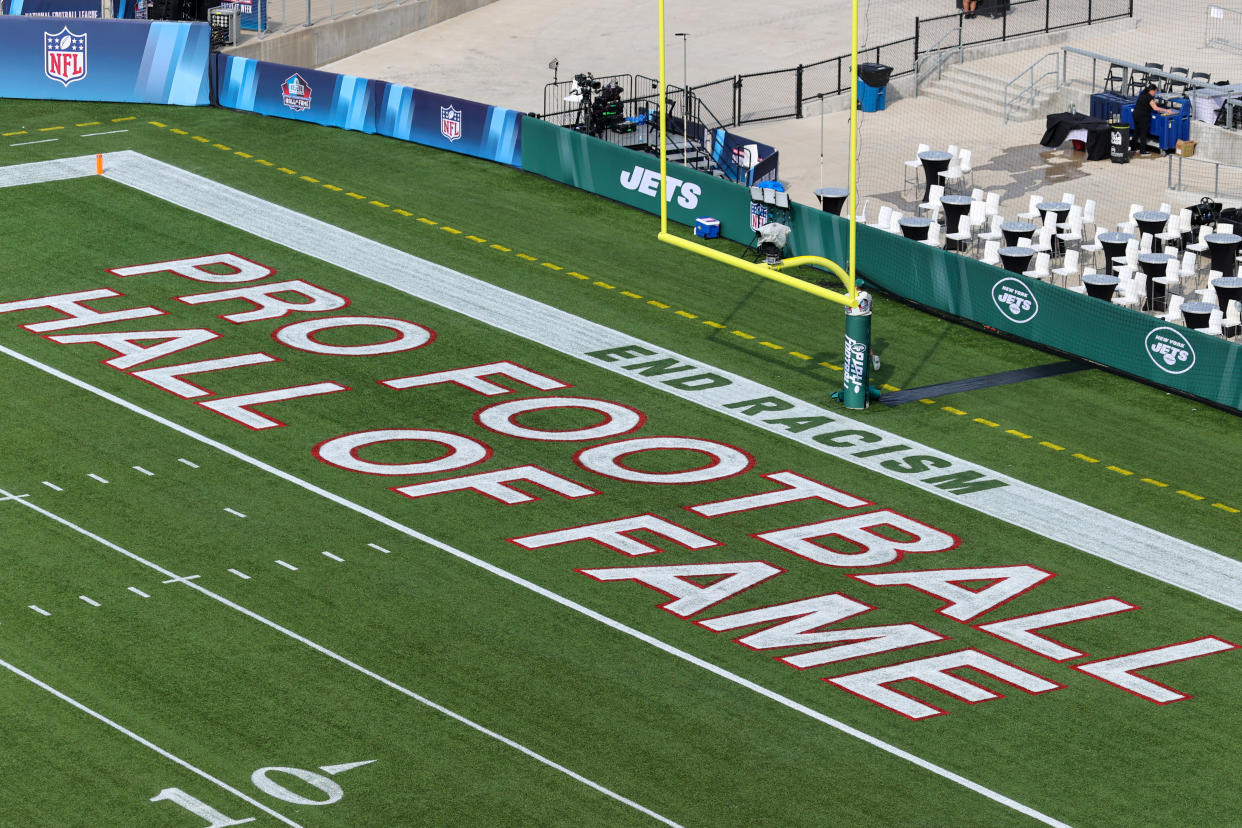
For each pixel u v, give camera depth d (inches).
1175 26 2837.1
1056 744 1266.0
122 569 1450.5
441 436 1686.8
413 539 1509.6
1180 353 1795.0
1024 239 2057.1
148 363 1808.6
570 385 1796.3
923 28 2869.1
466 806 1181.1
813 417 1744.6
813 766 1235.2
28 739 1238.3
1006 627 1408.7
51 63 2519.7
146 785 1195.3
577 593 1439.5
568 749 1245.7
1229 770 1238.3
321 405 1738.4
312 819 1165.7
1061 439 1710.1
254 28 2783.0
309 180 2282.2
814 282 2042.3
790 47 2866.6
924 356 1875.0
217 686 1305.4
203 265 2039.9
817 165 2463.1
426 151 2386.8
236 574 1450.5
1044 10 2891.2
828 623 1409.9
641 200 2223.2
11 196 2193.7
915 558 1505.9
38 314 1905.8
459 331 1904.5
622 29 2974.9
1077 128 2476.6
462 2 3043.8
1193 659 1370.6
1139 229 2105.1
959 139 2549.2
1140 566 1499.8
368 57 2864.2
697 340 1899.6
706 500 1588.3
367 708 1284.4
